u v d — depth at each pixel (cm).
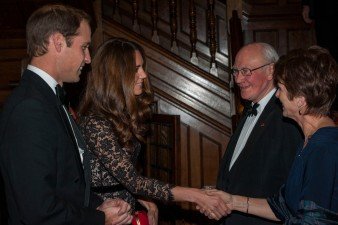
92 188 222
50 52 182
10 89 428
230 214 244
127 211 196
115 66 225
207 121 467
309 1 402
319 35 397
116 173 218
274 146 233
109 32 463
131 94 227
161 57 467
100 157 218
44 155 168
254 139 240
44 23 181
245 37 517
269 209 223
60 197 176
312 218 163
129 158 223
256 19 515
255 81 248
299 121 185
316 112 178
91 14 429
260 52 249
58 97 184
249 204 228
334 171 165
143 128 239
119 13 512
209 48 504
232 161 258
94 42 460
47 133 171
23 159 165
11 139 167
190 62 491
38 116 171
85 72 376
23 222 171
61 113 185
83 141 201
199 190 233
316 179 166
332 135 171
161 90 468
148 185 224
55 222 168
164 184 229
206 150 469
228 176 250
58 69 185
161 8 517
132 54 229
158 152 426
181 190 230
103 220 185
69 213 173
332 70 174
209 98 468
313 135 175
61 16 182
